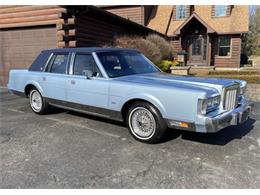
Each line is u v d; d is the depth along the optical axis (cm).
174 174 299
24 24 974
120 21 1118
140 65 511
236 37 1605
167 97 362
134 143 398
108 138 422
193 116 342
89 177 293
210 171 305
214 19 1702
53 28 924
